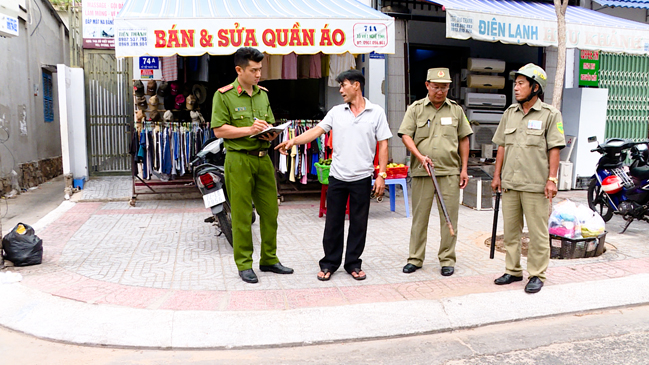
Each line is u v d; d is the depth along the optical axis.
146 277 4.54
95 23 10.32
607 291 4.20
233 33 6.71
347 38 6.98
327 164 7.18
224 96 4.27
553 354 3.22
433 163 4.57
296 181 8.95
